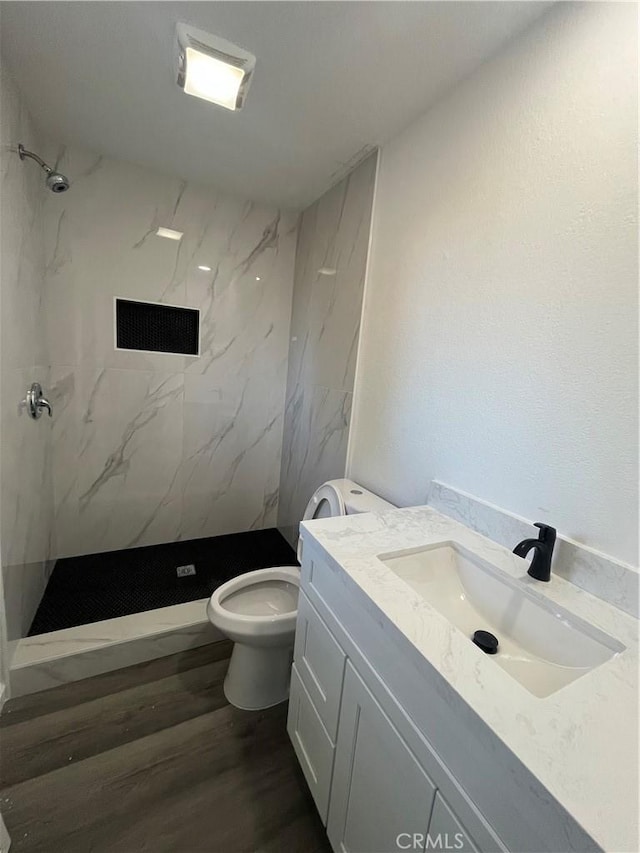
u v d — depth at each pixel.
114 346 2.01
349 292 1.78
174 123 1.51
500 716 0.53
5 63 1.20
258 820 1.05
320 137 1.52
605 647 0.72
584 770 0.46
